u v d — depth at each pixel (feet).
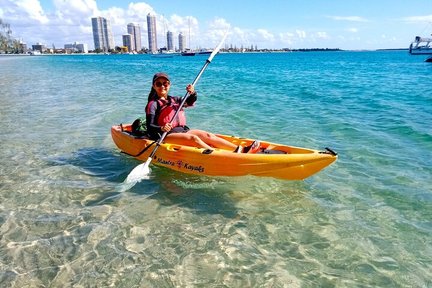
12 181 15.85
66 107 36.32
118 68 130.93
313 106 37.81
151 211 13.21
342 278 9.68
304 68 129.59
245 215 13.01
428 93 48.01
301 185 15.60
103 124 27.86
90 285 9.30
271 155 14.74
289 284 9.43
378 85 61.41
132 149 18.88
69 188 15.17
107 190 15.02
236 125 27.89
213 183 15.64
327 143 22.49
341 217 12.89
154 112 17.72
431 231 11.91
